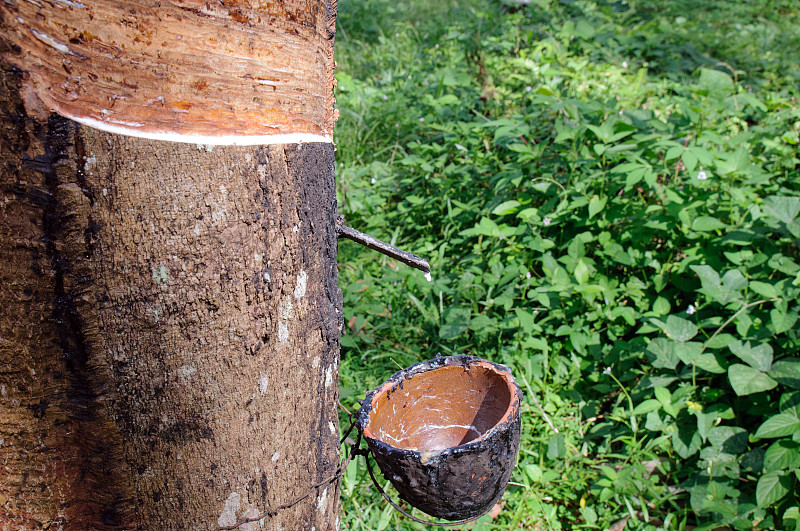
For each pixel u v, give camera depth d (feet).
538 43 16.66
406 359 9.14
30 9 2.71
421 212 12.31
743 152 9.14
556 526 6.86
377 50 19.22
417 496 4.04
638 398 8.12
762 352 7.29
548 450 7.35
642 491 7.11
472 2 22.70
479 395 5.03
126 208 3.00
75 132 2.88
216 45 3.05
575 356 8.68
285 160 3.43
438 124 13.98
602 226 9.38
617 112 11.43
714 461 7.04
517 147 10.71
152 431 3.27
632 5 23.40
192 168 3.10
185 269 3.14
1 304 3.04
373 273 11.05
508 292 9.32
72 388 3.19
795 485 6.60
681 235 9.09
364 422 4.34
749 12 23.75
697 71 17.44
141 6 2.85
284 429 3.66
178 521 3.44
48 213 2.94
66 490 3.36
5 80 2.77
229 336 3.31
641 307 8.95
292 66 3.39
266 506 3.64
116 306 3.08
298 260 3.60
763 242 8.73
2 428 3.22
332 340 4.01
